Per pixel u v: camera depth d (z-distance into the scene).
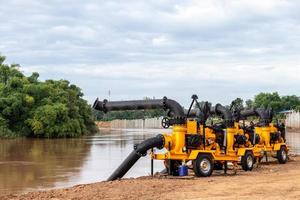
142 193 15.55
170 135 20.44
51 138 78.12
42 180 23.50
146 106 20.98
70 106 87.94
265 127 26.92
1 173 26.52
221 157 21.48
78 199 14.71
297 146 46.25
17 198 15.55
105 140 68.19
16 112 78.50
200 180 18.91
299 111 108.94
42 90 84.56
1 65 87.06
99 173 26.44
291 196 14.40
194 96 20.52
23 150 46.81
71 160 34.62
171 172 20.48
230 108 24.89
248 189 15.98
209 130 21.55
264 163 27.31
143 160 33.06
